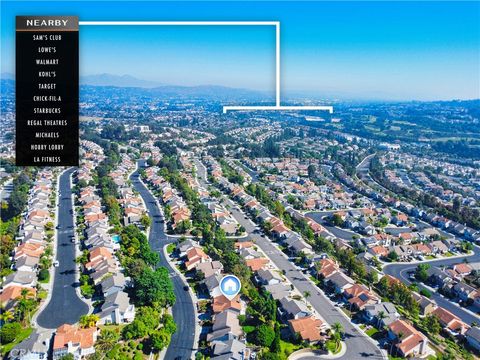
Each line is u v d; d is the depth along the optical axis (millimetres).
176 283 144875
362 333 121125
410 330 115812
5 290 130875
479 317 136500
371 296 133250
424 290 146375
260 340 110250
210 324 121125
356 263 156750
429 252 186000
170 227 197875
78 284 140875
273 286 141125
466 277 162750
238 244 176000
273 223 199875
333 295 142000
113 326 117625
